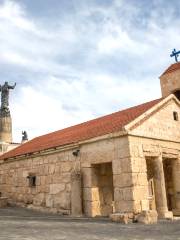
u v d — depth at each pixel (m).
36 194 17.12
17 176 19.14
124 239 7.34
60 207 15.24
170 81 20.86
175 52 22.30
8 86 34.59
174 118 16.31
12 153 21.17
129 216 11.52
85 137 14.84
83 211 14.05
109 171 15.20
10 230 8.38
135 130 13.28
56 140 18.19
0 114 33.47
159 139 14.50
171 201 16.48
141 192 12.52
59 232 8.28
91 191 13.93
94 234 8.11
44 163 17.00
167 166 16.97
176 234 8.41
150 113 14.58
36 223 10.46
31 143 22.39
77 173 14.39
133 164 12.61
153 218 11.59
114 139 13.39
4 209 16.75
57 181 15.81
